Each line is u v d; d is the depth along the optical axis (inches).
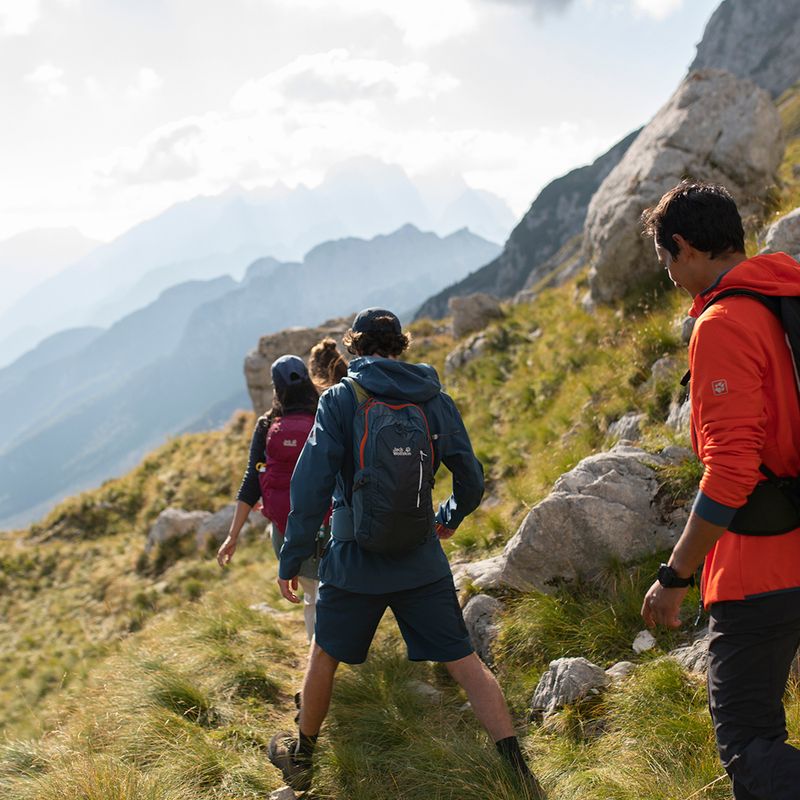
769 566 90.0
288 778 159.3
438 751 154.4
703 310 97.1
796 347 88.3
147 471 960.9
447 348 850.1
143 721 181.6
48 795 147.9
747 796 90.0
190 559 652.1
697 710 144.1
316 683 154.2
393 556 143.6
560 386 440.5
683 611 182.1
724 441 87.6
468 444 151.6
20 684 484.4
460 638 147.9
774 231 289.6
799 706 127.7
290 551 139.3
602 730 153.5
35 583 743.1
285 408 213.5
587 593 207.2
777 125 472.1
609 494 214.1
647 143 495.8
